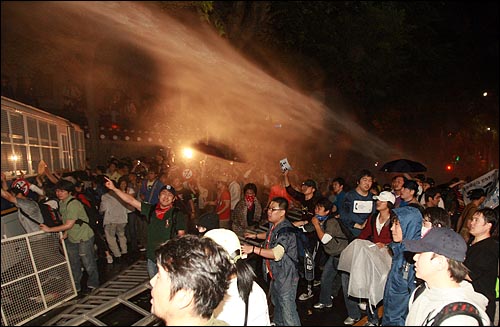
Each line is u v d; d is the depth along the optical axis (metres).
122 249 9.54
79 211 7.05
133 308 6.09
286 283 4.92
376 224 5.61
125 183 10.66
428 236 2.73
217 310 2.82
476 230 4.62
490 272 4.39
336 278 7.17
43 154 11.41
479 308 2.54
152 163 12.88
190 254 2.08
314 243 6.45
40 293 6.15
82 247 7.12
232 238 3.26
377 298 5.07
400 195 6.86
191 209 10.88
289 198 9.41
